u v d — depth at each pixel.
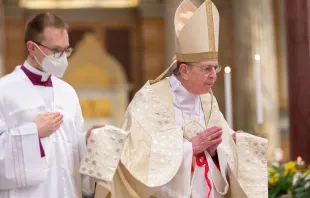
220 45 20.95
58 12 22.08
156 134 5.11
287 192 7.00
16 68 5.12
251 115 18.56
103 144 4.93
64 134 5.01
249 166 5.34
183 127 5.21
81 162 4.91
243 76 19.16
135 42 22.34
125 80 21.97
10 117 4.86
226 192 5.21
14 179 4.68
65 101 5.15
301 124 9.20
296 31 9.48
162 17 21.95
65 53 4.95
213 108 5.41
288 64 9.51
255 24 18.91
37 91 5.02
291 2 9.56
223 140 5.30
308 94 9.29
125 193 5.02
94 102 21.48
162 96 5.28
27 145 4.70
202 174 5.14
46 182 4.85
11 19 21.69
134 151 5.01
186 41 5.15
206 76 5.13
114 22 22.34
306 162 9.05
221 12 21.11
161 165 4.98
